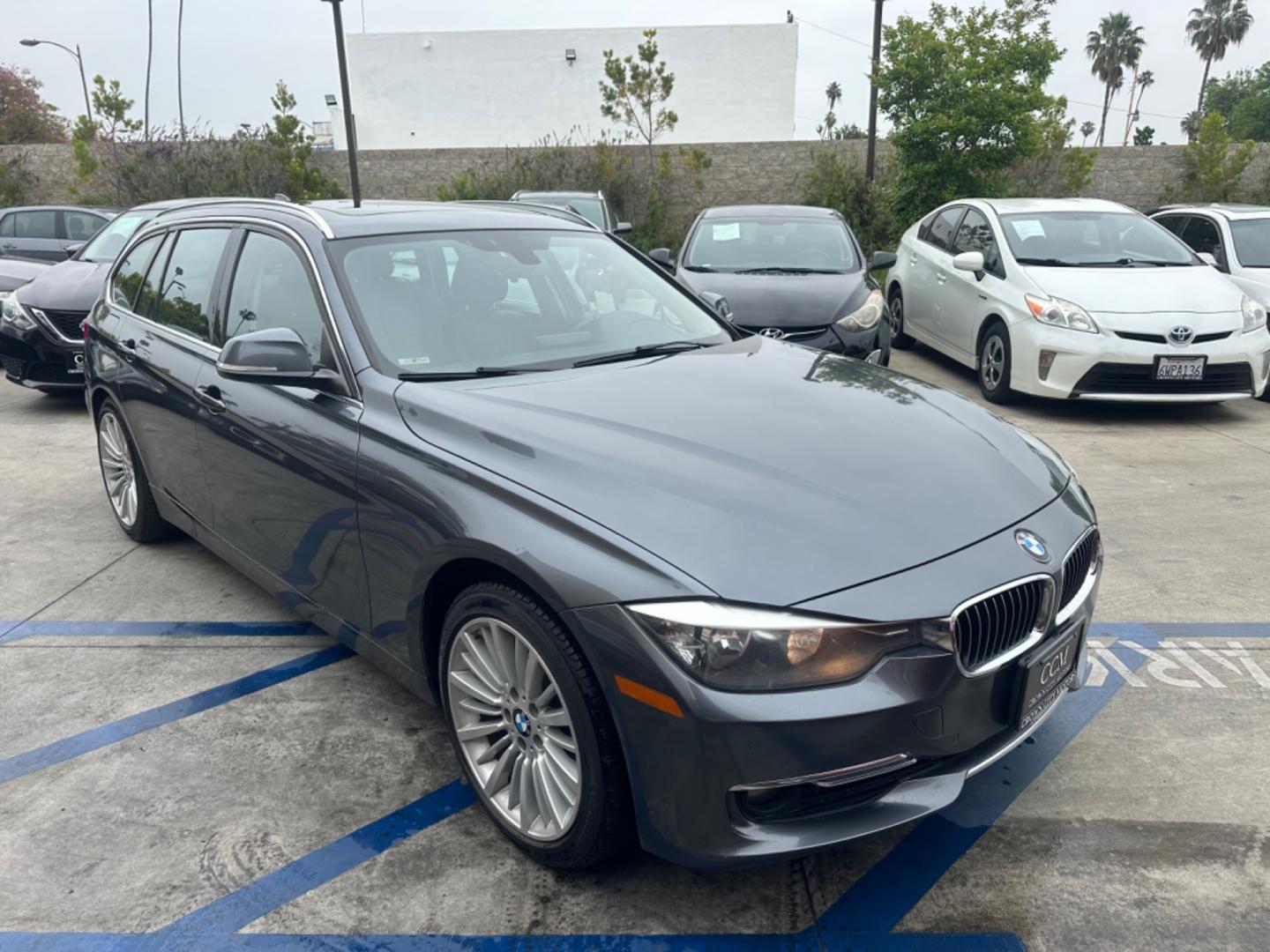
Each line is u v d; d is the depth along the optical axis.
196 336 3.96
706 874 2.54
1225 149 19.66
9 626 4.07
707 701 2.06
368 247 3.39
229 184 20.89
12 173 22.03
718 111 35.00
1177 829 2.70
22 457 6.65
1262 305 8.05
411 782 2.97
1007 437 2.96
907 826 2.74
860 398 3.02
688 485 2.34
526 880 2.53
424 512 2.61
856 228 17.88
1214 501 5.52
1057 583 2.44
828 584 2.12
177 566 4.71
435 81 35.59
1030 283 7.64
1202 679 3.53
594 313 3.60
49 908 2.45
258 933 2.36
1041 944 2.30
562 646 2.28
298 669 3.69
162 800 2.89
